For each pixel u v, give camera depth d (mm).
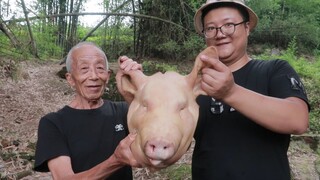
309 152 5465
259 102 1741
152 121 1484
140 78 1704
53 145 2199
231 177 2102
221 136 2148
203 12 2240
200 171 2229
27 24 10289
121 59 1770
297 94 1963
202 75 1675
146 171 4594
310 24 13312
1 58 8312
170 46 11172
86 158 2262
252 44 13312
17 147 5441
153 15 11633
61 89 8531
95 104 2389
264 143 2098
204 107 2211
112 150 2309
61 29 13320
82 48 2318
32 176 4633
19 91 7891
